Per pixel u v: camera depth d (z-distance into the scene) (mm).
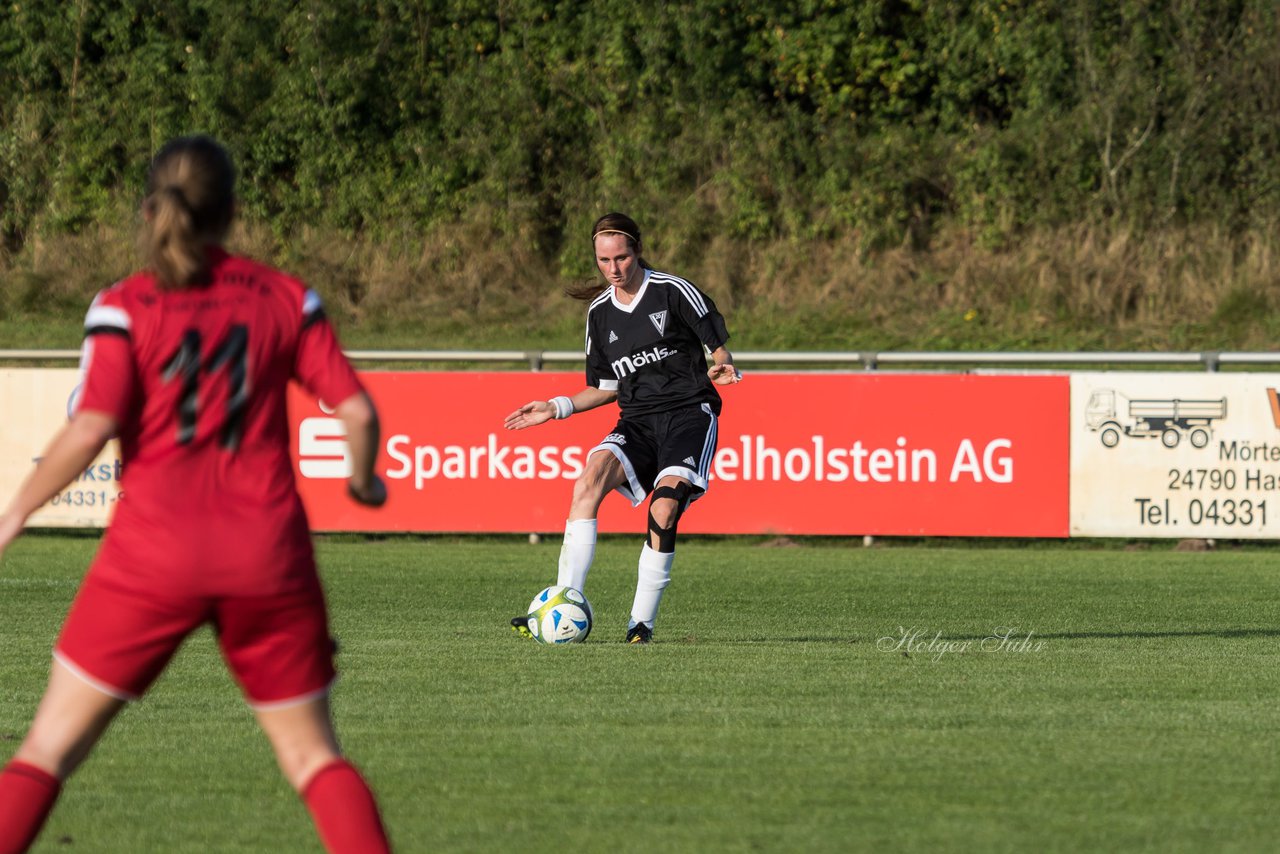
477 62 90375
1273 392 44281
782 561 43375
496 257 83938
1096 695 21812
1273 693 22062
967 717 20141
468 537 49000
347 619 31250
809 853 13633
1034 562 43156
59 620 30719
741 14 89000
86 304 80562
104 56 90875
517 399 46000
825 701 21266
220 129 87062
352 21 89375
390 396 46344
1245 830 14422
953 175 83312
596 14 89875
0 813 10758
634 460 27844
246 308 10922
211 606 10844
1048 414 44938
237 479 10883
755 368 63312
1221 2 85250
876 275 79625
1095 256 78625
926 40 88250
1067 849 13766
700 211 83062
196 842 14125
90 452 10555
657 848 13805
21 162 87375
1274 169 81125
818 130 85562
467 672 23812
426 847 13859
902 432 45219
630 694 21844
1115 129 82250
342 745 18297
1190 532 44625
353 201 86062
